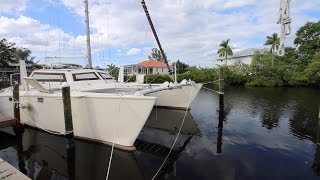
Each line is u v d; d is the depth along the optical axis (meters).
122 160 5.41
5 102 8.01
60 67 8.98
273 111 11.61
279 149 6.18
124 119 5.61
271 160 5.46
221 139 7.07
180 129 8.22
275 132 7.82
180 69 35.81
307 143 6.68
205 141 6.88
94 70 8.60
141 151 6.00
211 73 30.16
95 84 7.95
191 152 5.99
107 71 9.55
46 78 7.85
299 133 7.69
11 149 6.32
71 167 5.11
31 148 6.34
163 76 14.48
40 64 9.05
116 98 5.53
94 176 4.76
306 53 31.84
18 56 32.53
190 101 10.13
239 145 6.51
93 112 5.93
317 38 31.39
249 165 5.20
